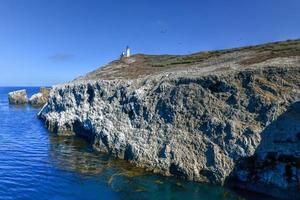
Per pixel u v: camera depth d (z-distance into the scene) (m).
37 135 62.12
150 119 41.78
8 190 32.06
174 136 37.62
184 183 33.34
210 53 71.69
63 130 62.31
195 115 37.53
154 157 37.78
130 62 82.69
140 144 40.25
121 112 46.97
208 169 33.53
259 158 31.39
